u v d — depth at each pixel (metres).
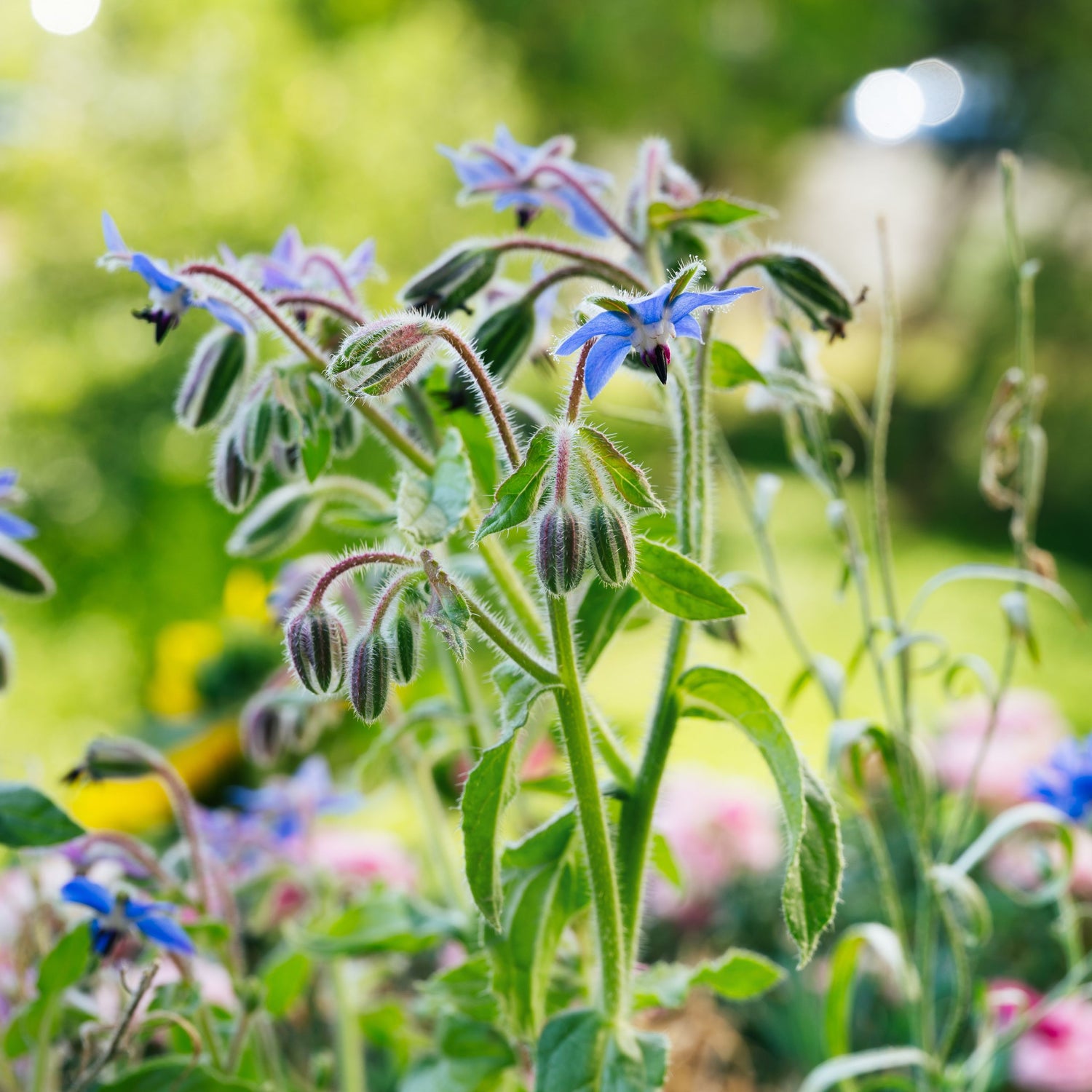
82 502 1.71
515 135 2.22
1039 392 0.60
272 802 0.64
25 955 0.58
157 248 1.80
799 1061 0.69
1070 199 2.60
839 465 0.60
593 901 0.52
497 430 0.51
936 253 3.31
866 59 3.37
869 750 0.59
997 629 1.86
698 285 0.55
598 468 0.50
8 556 0.57
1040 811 0.59
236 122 1.86
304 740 0.63
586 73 3.20
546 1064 0.52
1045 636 1.84
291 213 1.84
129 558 1.68
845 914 0.78
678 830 0.79
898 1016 0.68
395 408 0.56
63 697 1.50
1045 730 0.84
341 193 1.88
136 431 1.76
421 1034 0.63
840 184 4.61
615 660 1.73
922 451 2.67
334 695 0.51
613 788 0.53
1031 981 0.72
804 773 0.51
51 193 1.81
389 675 0.50
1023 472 0.60
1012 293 2.49
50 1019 0.55
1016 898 0.64
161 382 1.78
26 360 1.78
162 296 0.53
